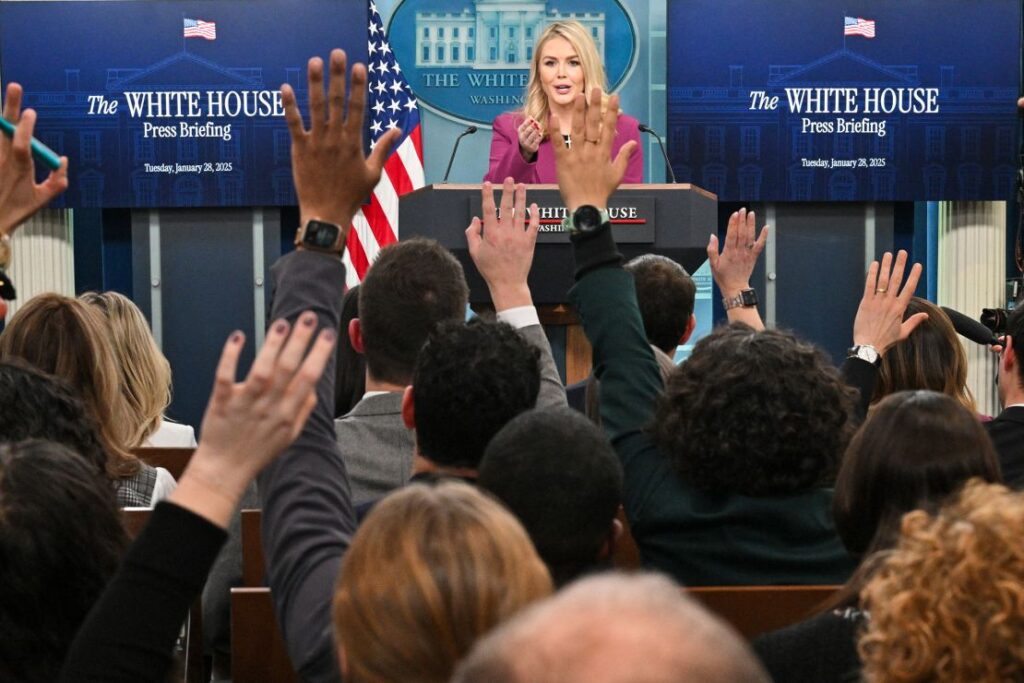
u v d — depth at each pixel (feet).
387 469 9.66
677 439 8.05
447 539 4.17
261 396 5.25
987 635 4.36
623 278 8.81
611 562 6.97
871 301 9.88
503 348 7.76
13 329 11.82
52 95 23.31
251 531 9.55
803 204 24.29
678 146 23.65
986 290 26.13
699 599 7.25
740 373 7.96
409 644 4.02
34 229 25.16
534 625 2.59
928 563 4.59
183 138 23.48
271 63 23.43
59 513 6.30
